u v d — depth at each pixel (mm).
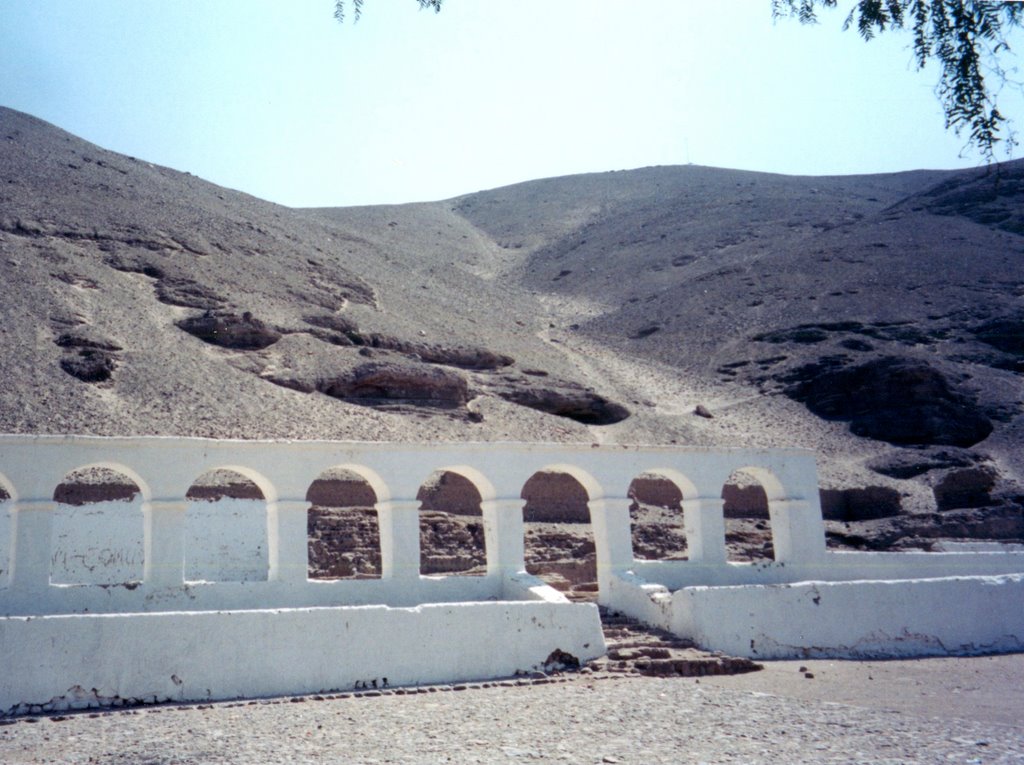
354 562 29859
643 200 121625
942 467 46562
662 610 20062
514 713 13383
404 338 53562
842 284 72125
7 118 73125
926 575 25953
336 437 39438
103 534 26672
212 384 41406
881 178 128500
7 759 10992
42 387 37125
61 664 14445
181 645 15242
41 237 51062
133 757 10914
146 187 66625
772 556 34750
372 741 11562
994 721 12820
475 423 45438
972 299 66688
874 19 10391
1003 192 86500
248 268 56594
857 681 16719
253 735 12141
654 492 40781
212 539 27812
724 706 13773
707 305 74125
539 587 20234
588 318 79562
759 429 53594
